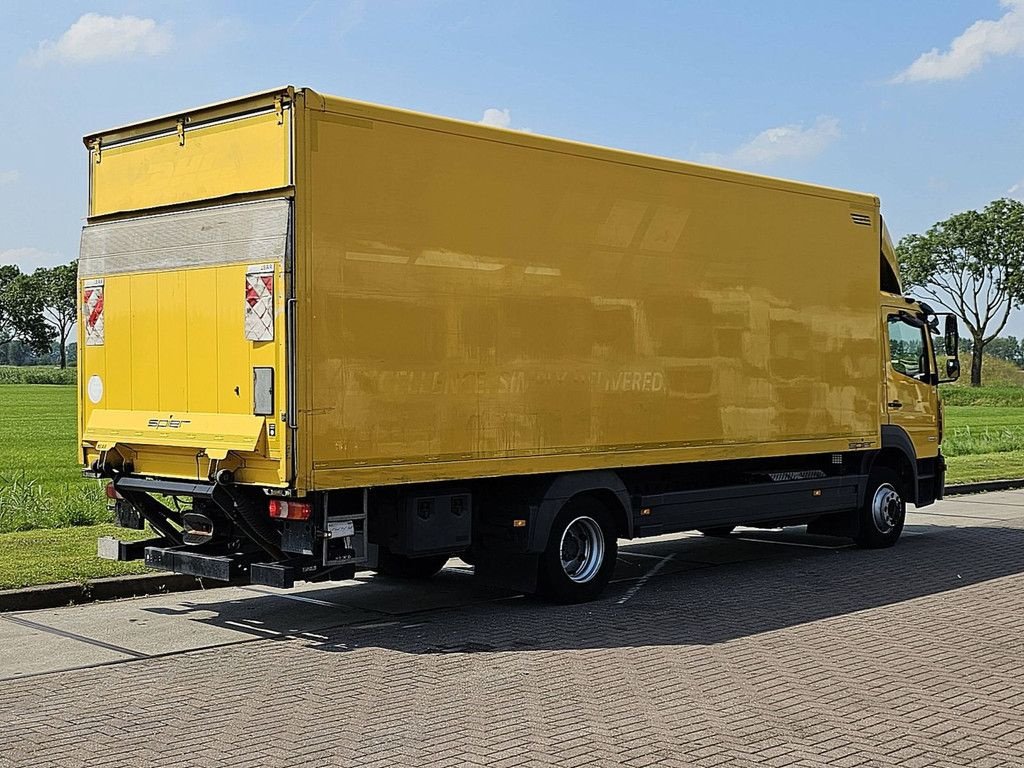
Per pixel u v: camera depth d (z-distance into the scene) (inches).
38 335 6131.9
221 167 349.4
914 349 560.7
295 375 326.0
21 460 1028.5
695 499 452.4
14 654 330.0
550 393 390.3
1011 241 4065.0
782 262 476.4
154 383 366.6
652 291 423.8
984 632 358.6
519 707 273.3
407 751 239.6
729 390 453.7
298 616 387.5
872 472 540.7
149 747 243.4
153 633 359.3
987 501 765.9
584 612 394.0
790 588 439.8
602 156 405.4
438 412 358.9
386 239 346.3
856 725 257.4
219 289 345.4
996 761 232.4
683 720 261.1
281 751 240.4
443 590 437.1
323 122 333.1
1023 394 2711.6
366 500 351.9
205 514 366.9
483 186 370.6
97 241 386.9
